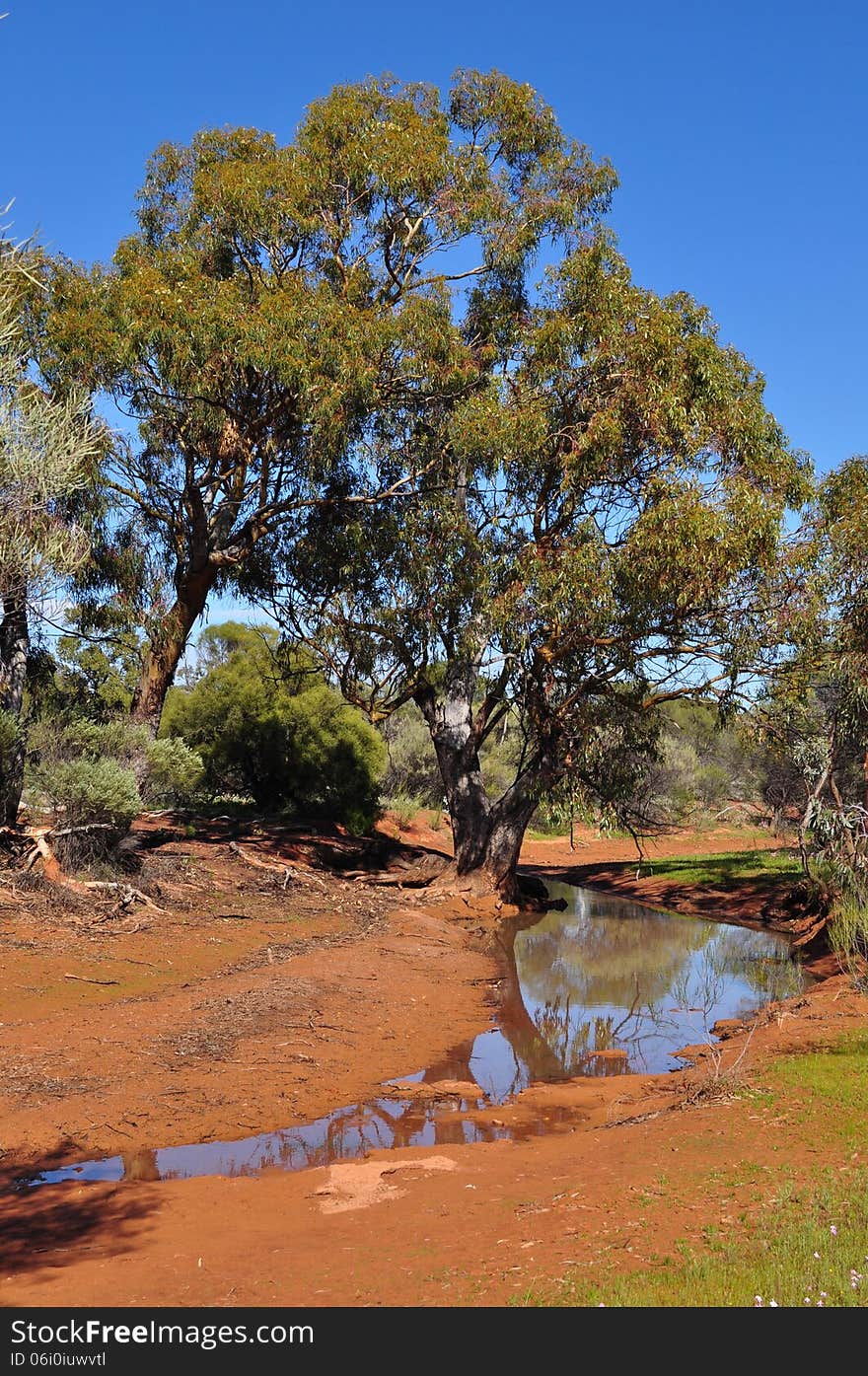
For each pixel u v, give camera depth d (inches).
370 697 966.4
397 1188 266.1
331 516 884.6
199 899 690.8
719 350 767.7
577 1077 410.9
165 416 806.5
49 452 523.2
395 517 848.9
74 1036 401.7
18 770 679.1
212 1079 369.4
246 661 1221.7
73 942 534.0
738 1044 406.3
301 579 927.0
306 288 795.4
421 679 919.0
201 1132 323.0
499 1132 333.7
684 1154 270.7
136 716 834.8
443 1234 226.4
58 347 716.0
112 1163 297.4
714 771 1614.2
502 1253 210.7
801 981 601.9
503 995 570.3
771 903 872.3
